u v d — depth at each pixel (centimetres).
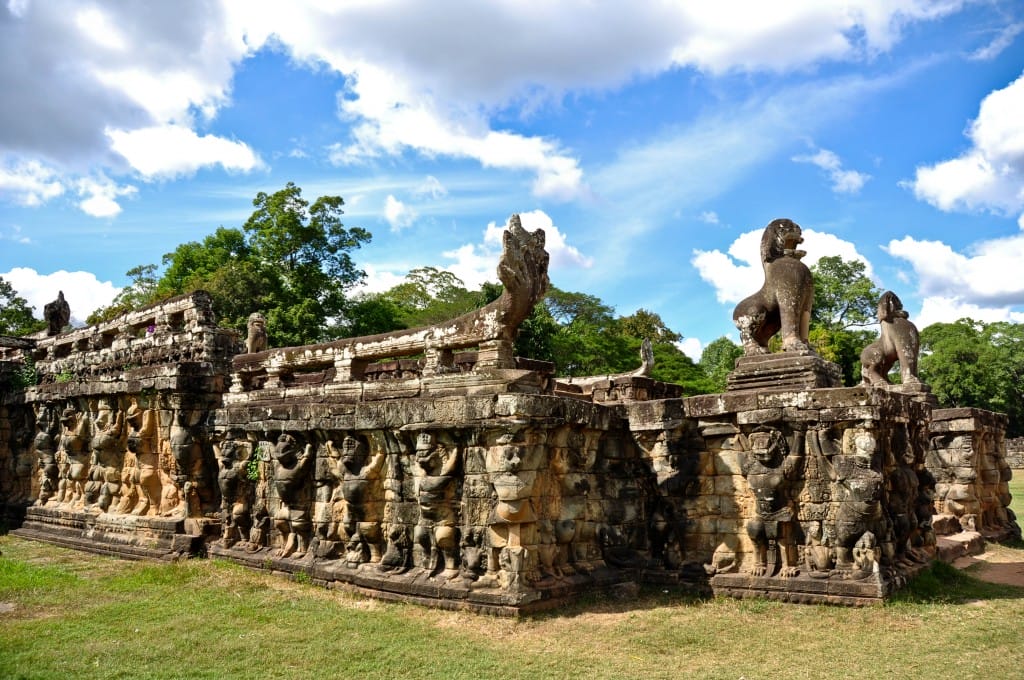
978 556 1582
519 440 1054
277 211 3903
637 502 1266
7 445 2170
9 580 1334
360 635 966
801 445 1134
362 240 4112
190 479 1546
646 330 5622
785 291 1255
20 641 951
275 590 1227
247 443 1462
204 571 1363
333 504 1281
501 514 1040
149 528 1580
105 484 1723
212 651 909
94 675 829
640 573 1227
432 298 5662
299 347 1450
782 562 1138
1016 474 3934
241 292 3566
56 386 1892
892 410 1180
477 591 1052
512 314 1141
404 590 1120
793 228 1303
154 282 4559
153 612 1095
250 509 1459
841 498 1107
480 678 810
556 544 1134
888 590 1074
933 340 5716
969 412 1772
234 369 1566
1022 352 5278
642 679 803
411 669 841
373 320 4253
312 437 1310
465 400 1081
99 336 2017
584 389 1772
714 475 1220
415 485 1164
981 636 929
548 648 907
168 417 1595
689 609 1082
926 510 1361
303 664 862
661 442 1257
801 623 1002
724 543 1196
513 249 1131
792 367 1206
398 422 1158
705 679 802
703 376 4938
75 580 1336
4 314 4134
